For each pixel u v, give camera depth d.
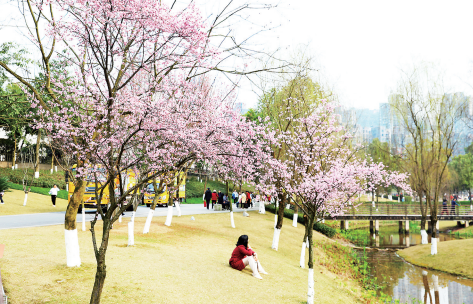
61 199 34.53
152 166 7.10
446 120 25.83
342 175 11.35
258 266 12.57
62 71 8.27
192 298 8.62
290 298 10.34
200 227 21.53
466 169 65.88
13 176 37.91
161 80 8.16
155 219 23.17
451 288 18.27
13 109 14.80
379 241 36.19
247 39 7.76
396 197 72.25
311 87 19.05
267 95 18.00
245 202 39.75
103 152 6.75
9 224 16.89
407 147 30.30
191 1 7.32
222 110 10.08
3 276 8.16
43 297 7.36
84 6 6.63
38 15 7.96
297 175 13.88
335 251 25.06
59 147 7.38
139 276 9.50
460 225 47.78
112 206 6.32
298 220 34.41
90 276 8.91
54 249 11.27
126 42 7.07
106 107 6.99
